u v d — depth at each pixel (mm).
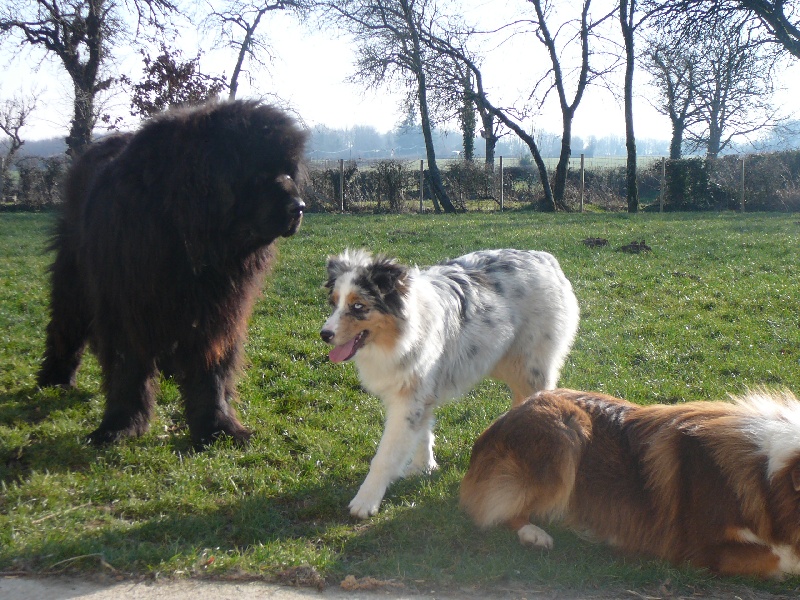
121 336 2545
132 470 2443
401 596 1936
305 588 1947
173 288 2475
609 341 3525
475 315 2488
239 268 2559
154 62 8664
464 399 2996
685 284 4344
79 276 2812
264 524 2199
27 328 3543
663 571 1998
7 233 6559
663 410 2137
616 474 2086
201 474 2414
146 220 2438
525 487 2094
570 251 5434
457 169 10969
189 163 2408
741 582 1976
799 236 6145
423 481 2404
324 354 3322
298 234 6344
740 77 12562
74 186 2830
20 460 2477
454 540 2131
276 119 2469
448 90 11680
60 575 1960
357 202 10148
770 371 3145
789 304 3918
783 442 1968
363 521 2234
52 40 10352
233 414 2709
